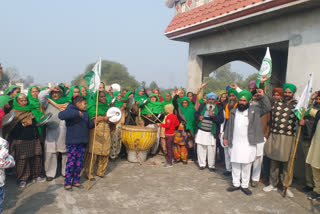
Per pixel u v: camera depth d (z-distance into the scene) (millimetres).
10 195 4527
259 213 4230
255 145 4938
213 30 7465
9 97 5086
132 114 7816
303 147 5227
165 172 6184
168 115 6578
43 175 5570
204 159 6547
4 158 3061
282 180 5254
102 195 4695
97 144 5301
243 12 6215
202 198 4734
